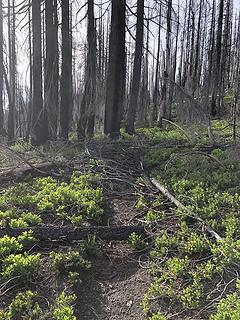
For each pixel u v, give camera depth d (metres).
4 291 5.32
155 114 30.03
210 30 29.23
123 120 26.66
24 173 9.77
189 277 5.41
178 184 8.37
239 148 10.80
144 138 14.71
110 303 5.26
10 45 22.25
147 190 8.71
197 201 7.49
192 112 17.61
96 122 22.44
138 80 17.31
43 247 6.36
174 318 4.79
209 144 12.06
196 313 4.79
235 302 4.59
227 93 32.75
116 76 15.49
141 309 5.07
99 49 19.56
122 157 11.12
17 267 5.55
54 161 10.38
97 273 5.83
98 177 9.07
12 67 22.62
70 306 4.94
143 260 6.09
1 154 10.95
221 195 7.74
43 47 15.77
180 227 6.68
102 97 15.62
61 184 8.80
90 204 7.58
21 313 4.90
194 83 25.94
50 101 14.28
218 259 5.62
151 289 5.23
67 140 13.11
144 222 7.02
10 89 23.42
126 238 6.66
